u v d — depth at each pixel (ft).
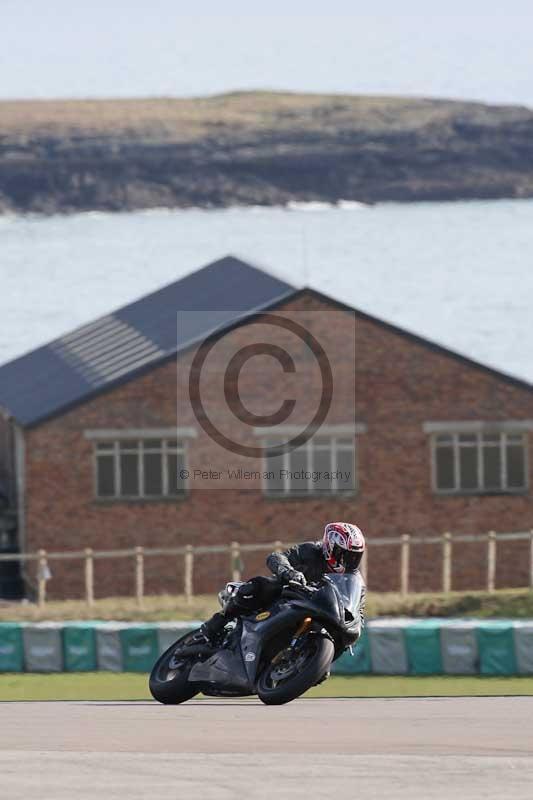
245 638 165.48
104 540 525.34
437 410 532.73
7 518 564.71
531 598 390.63
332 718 182.80
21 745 153.79
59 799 119.65
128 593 521.65
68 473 525.75
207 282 628.69
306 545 168.14
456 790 123.85
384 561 527.81
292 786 125.39
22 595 537.24
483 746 153.28
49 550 524.52
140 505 525.75
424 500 532.73
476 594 401.08
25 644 315.58
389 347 529.86
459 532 533.96
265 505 526.98
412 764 136.46
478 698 221.46
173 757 140.26
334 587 161.79
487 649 296.30
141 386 525.75
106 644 312.29
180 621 382.22
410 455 531.91
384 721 179.22
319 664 158.61
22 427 525.75
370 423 529.45
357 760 138.62
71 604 427.33
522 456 536.01
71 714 190.29
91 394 523.29
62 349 619.67
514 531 535.19
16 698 263.70
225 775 130.21
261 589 167.84
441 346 531.50
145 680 294.46
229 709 195.83
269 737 160.66
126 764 136.05
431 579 529.45
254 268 616.39
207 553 522.47
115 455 525.75
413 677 295.28
